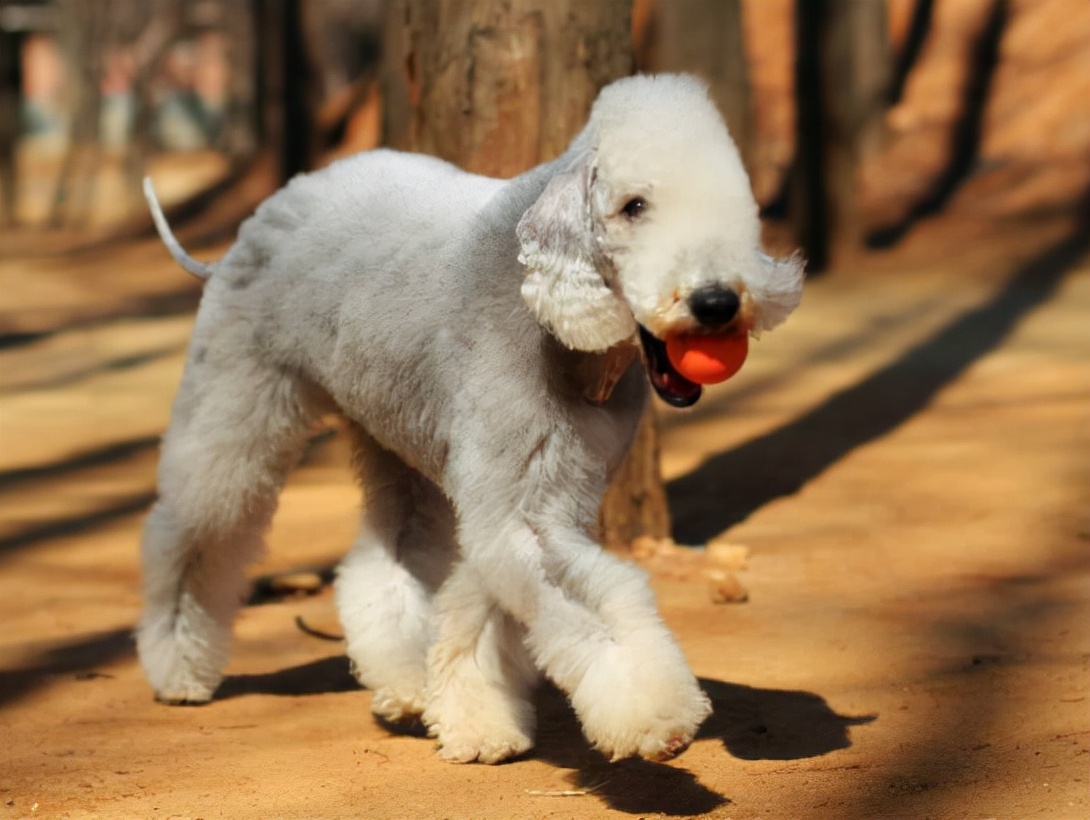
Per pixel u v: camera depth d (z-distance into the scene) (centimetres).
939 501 1038
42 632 802
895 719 596
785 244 2367
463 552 532
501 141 829
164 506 667
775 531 977
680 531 989
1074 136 2598
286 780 554
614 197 456
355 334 573
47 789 549
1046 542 910
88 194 4191
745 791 518
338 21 5347
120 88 6047
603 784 534
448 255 545
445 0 832
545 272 469
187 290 2677
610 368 505
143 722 645
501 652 568
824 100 2275
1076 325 1756
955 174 2608
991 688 629
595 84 834
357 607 633
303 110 2997
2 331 2219
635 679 463
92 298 2622
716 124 466
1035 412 1336
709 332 439
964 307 1928
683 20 2336
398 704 605
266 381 626
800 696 634
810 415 1394
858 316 1933
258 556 674
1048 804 482
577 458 509
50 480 1229
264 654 759
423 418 555
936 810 486
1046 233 2262
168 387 1684
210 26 5234
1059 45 2822
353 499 1127
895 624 744
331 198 603
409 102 860
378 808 517
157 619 670
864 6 2711
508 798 522
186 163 4847
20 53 5425
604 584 483
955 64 2884
